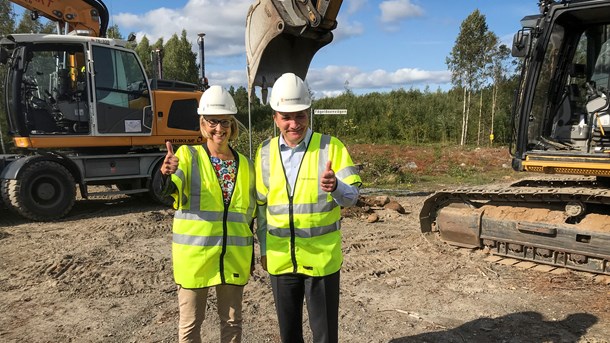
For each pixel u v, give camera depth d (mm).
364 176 13477
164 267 5828
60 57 8828
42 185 8406
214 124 2988
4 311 4617
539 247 5645
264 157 3031
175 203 2953
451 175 14352
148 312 4570
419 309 4594
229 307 3152
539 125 5781
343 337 4031
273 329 4188
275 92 2842
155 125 9578
